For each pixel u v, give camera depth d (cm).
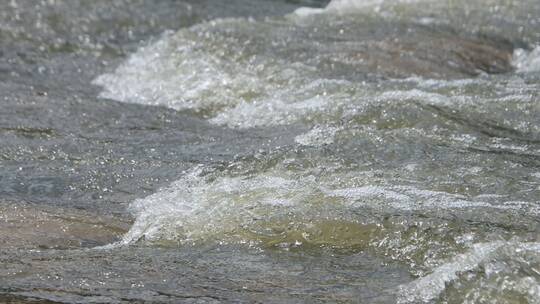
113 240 1697
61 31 3450
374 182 1834
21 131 2334
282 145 2152
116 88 2808
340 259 1590
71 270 1536
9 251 1614
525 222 1642
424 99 2373
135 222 1761
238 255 1611
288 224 1688
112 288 1469
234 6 3828
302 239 1655
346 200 1753
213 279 1512
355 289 1476
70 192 1941
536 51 2984
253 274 1534
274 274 1534
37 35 3394
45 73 2995
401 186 1816
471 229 1616
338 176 1870
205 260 1591
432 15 3431
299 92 2531
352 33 3162
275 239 1658
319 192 1794
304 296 1447
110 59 3191
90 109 2577
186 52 2895
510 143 2103
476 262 1502
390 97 2398
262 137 2278
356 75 2678
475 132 2173
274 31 3141
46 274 1517
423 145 2073
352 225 1667
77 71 3034
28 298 1424
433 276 1490
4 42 3309
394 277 1519
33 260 1576
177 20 3647
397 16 3428
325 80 2575
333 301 1430
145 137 2311
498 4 3488
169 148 2205
